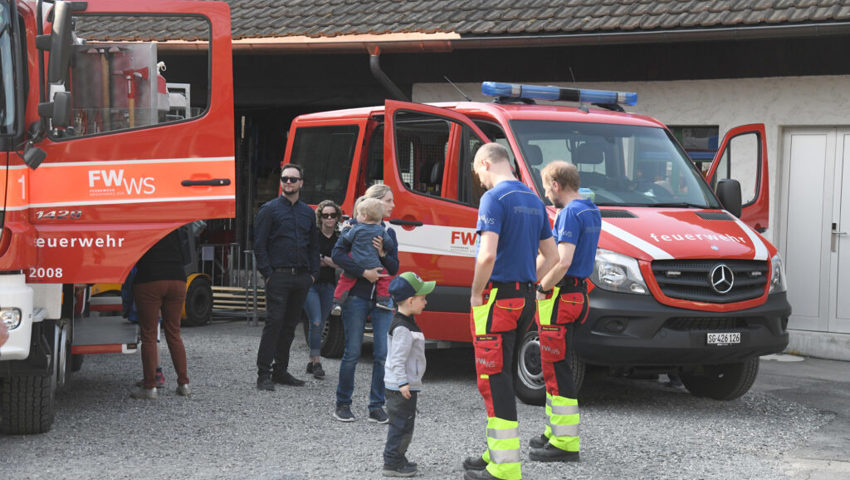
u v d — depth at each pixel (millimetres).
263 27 15266
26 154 7270
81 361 10211
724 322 8516
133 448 7219
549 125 9602
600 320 8367
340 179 11242
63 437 7531
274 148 17094
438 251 9758
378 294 8047
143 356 8930
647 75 13586
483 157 6555
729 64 13055
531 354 8805
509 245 6344
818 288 12719
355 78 15492
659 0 13594
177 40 12883
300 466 6758
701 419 8492
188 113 8312
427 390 9570
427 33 13953
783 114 12773
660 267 8352
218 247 16000
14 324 6980
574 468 6801
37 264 7547
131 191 7762
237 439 7520
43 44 6969
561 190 7152
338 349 11281
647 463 6961
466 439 7566
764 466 6938
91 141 7664
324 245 10234
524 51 14297
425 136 9977
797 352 12469
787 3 12555
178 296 9000
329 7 15812
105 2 7836
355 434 7707
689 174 9852
